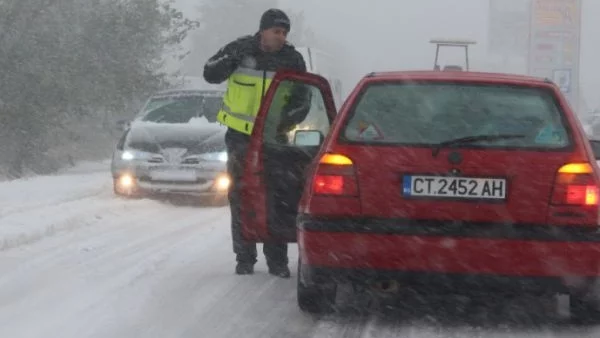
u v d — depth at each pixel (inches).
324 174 242.1
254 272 333.1
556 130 244.1
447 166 237.0
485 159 236.5
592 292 239.8
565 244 232.4
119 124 590.9
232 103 312.2
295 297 293.0
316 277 242.1
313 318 267.1
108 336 240.8
